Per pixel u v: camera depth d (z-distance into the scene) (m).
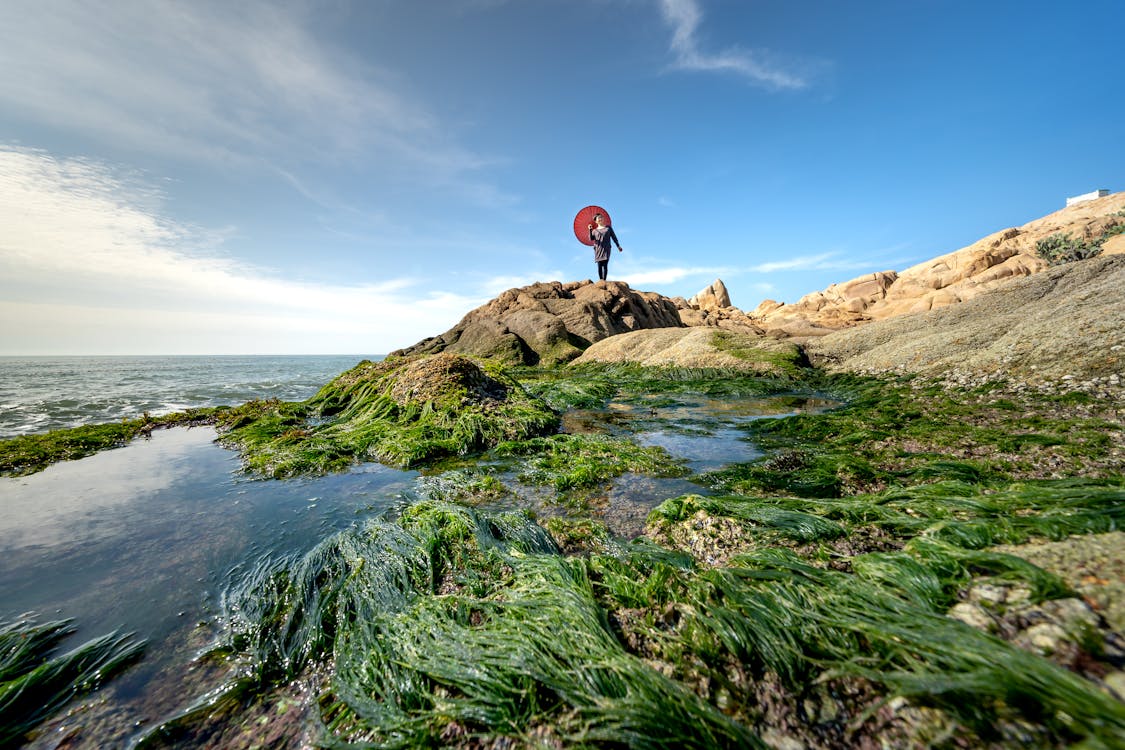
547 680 2.84
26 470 8.95
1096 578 2.77
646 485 7.39
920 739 2.21
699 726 2.43
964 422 9.49
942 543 3.66
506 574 4.45
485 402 12.80
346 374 19.53
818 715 2.50
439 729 2.74
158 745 2.77
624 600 3.80
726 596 3.59
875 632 2.84
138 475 8.59
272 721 2.96
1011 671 2.24
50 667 3.31
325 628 3.86
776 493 6.59
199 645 3.70
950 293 53.25
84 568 4.95
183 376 43.28
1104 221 54.16
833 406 15.63
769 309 83.50
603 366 30.98
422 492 7.37
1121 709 1.94
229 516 6.46
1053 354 12.30
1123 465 6.02
